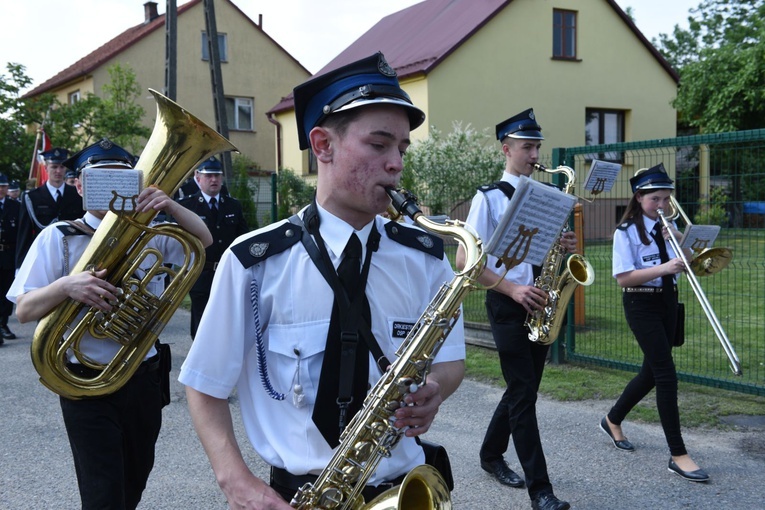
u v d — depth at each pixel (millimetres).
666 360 4336
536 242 2197
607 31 21156
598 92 21156
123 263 2914
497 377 6605
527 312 3885
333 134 1828
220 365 1831
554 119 20453
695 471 4281
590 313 9414
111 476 2830
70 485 4336
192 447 4973
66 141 21656
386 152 1801
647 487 4215
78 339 2850
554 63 20297
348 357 1804
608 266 10312
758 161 6746
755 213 6793
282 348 1827
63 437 5184
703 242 4422
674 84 22547
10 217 8969
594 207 9945
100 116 22281
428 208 13633
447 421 5469
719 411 5543
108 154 3367
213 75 14367
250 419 1925
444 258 2074
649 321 4379
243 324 1861
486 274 3840
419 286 1987
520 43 19688
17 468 4602
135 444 3062
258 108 29219
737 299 10133
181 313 10586
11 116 22375
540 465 3770
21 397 6211
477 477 4410
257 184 11109
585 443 4934
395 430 1798
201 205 6836
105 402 2912
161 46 27031
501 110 19500
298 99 1894
